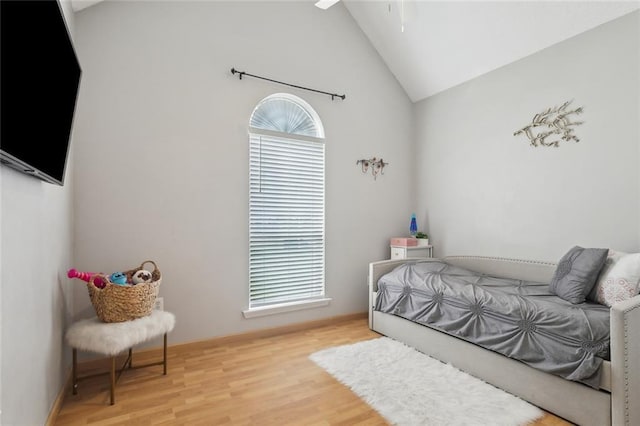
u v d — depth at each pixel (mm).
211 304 2797
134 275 2273
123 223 2475
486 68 3266
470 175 3461
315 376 2252
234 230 2904
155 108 2596
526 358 1928
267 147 3123
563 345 1783
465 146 3510
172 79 2662
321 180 3432
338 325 3391
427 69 3674
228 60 2898
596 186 2523
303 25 3307
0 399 1068
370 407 1875
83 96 2357
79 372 2314
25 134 1090
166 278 2621
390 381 2150
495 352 2131
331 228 3469
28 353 1346
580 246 2604
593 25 2521
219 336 2826
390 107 3910
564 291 2199
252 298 3025
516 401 1925
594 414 1643
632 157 2342
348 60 3598
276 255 3160
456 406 1863
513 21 2820
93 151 2383
